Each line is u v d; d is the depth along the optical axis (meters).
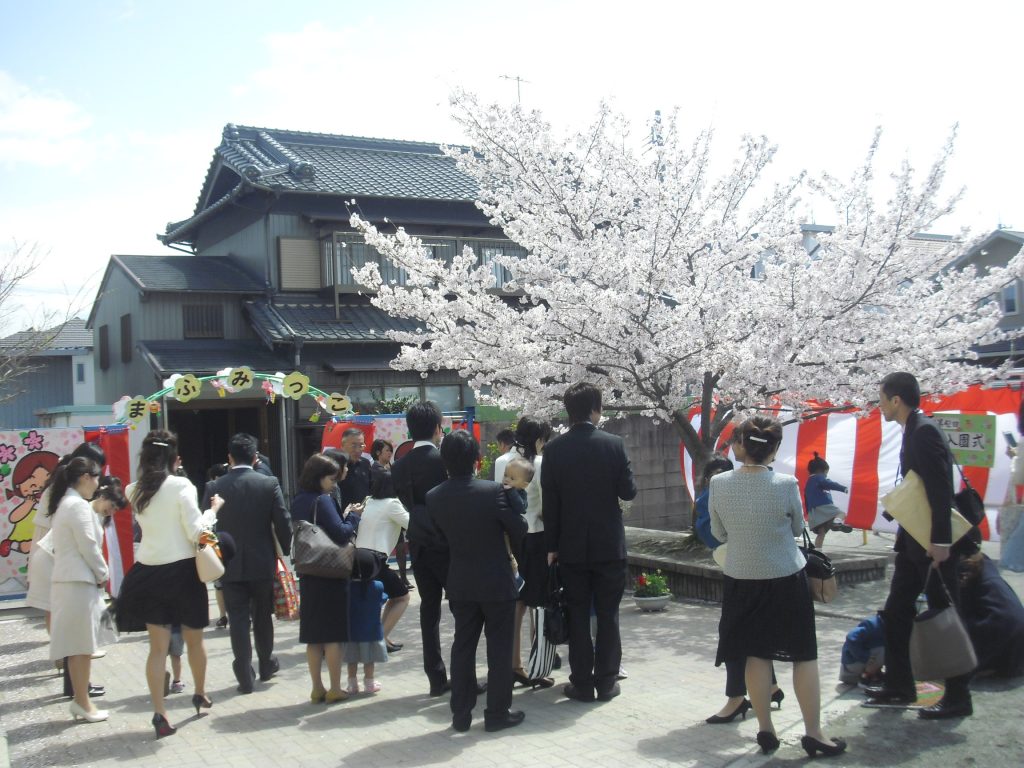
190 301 16.83
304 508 6.05
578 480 5.59
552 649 6.05
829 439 11.56
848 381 8.64
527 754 4.79
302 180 16.91
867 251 8.41
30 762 5.04
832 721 5.11
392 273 17.41
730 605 4.76
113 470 9.77
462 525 5.28
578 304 8.57
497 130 9.59
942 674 4.91
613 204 9.54
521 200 9.84
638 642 7.23
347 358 16.47
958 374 8.98
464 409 17.44
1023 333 9.64
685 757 4.66
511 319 9.41
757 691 4.65
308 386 10.93
